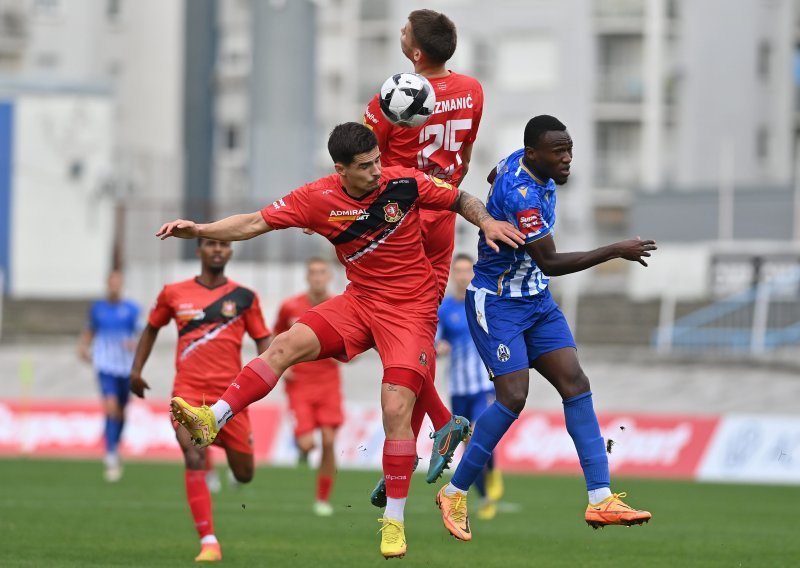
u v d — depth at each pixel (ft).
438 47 105.09
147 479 228.43
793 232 524.52
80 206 561.43
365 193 97.91
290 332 99.19
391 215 98.12
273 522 163.53
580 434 102.68
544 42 636.89
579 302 448.24
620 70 651.25
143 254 456.86
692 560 128.98
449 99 105.81
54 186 559.79
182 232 96.94
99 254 562.25
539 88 636.48
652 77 645.51
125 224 451.53
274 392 373.40
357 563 122.62
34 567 115.85
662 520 176.76
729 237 536.01
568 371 102.89
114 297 226.79
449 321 174.91
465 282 174.70
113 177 565.94
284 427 287.48
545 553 134.21
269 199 417.49
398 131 105.19
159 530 150.82
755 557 132.46
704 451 267.80
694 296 449.06
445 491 103.86
